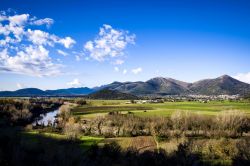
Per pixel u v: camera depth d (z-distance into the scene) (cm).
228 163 5878
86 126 10288
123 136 9181
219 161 5938
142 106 17562
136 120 10475
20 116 12288
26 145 4975
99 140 8038
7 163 3872
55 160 4444
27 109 14350
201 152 6306
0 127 8125
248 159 5966
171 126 9919
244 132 9538
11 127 9200
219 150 6312
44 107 18962
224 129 9375
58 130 9700
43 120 13350
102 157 5147
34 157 4334
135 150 5878
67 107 15300
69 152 4950
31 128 9712
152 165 5459
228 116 9744
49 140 6988
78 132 9338
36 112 16612
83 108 17250
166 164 5541
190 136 8781
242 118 9819
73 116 12388
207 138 8431
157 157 5597
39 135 7688
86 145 6862
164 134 8919
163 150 6019
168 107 16238
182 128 9656
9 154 4188
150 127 9744
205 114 11069
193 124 9731
